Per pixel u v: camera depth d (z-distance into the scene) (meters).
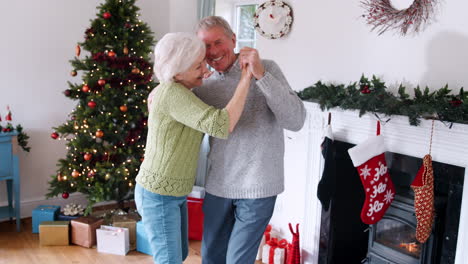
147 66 3.52
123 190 3.55
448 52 2.12
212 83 1.91
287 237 3.17
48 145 4.00
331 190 2.60
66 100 4.03
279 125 1.89
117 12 3.38
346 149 2.71
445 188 2.20
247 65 1.67
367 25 2.48
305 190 2.93
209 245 2.07
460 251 2.10
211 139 1.97
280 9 2.99
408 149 2.27
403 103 2.14
